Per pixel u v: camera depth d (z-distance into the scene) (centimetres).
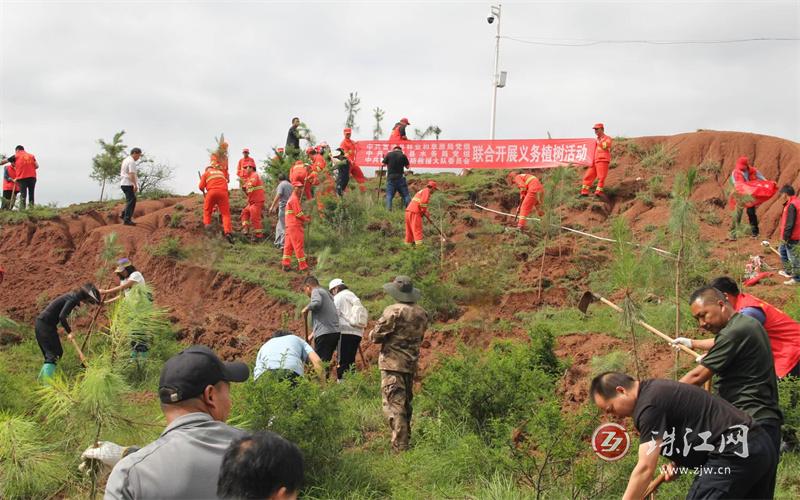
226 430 361
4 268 1609
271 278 1480
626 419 734
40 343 1068
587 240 1602
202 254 1573
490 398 845
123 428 555
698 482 491
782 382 724
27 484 638
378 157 2159
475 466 738
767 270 1359
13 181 1912
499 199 1895
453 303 1323
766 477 492
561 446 664
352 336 1103
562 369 962
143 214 1853
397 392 852
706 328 574
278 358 834
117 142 2139
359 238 1692
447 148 2086
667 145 2009
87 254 1658
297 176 1697
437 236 1677
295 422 746
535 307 1315
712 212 1725
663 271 859
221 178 1625
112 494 347
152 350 1168
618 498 661
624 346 1023
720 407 484
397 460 805
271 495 296
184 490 340
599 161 1802
